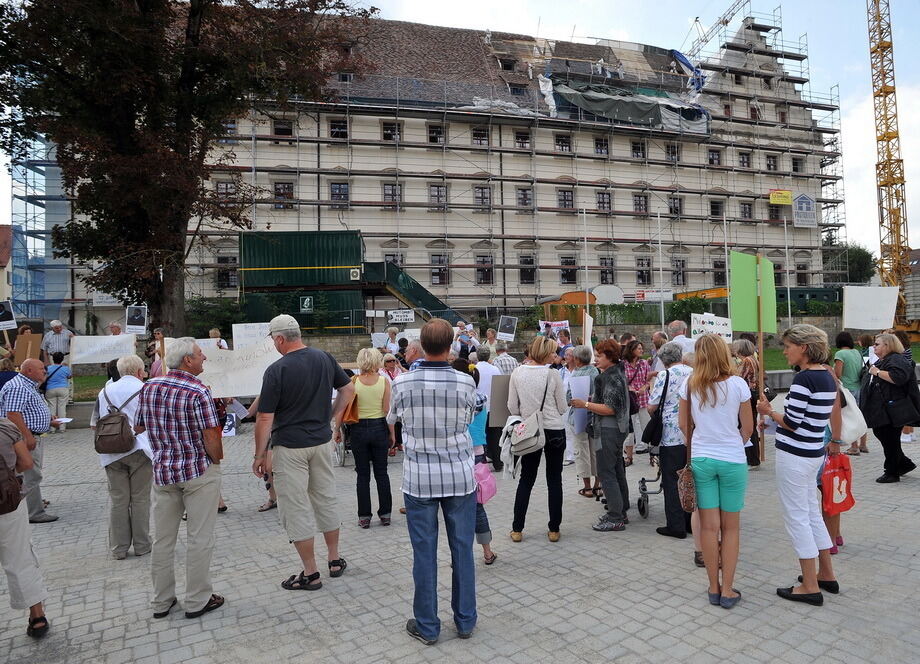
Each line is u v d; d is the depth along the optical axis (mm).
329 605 4160
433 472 3551
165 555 4059
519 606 4051
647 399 8398
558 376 5469
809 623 3678
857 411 4613
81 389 17453
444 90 35250
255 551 5402
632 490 7363
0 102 14289
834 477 4637
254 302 25469
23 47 13609
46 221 31391
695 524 4703
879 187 49969
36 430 5430
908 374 6996
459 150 35594
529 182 36344
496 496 7336
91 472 9102
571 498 7137
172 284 16422
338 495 7512
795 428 4008
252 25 16062
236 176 18953
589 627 3711
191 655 3502
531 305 36094
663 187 38688
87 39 13844
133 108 15523
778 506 6375
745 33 45719
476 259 35562
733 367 4039
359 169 34000
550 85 38438
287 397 4395
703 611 3889
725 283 40281
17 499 3648
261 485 8227
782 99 43531
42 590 3816
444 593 4336
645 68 43438
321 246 26312
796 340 4051
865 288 9391
